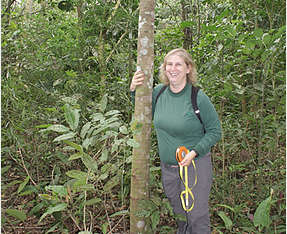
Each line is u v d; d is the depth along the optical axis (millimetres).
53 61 3232
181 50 1965
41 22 3652
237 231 2154
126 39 3285
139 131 1712
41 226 2295
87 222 2326
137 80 1775
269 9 2918
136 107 1812
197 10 3705
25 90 2924
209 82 2373
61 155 2336
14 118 2621
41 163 2631
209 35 2430
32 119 2584
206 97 1901
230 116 2576
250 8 2994
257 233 1929
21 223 2316
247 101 2930
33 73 3053
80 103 2729
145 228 1856
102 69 3316
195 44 3344
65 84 2994
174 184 2023
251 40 2070
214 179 2463
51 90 3020
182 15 3973
